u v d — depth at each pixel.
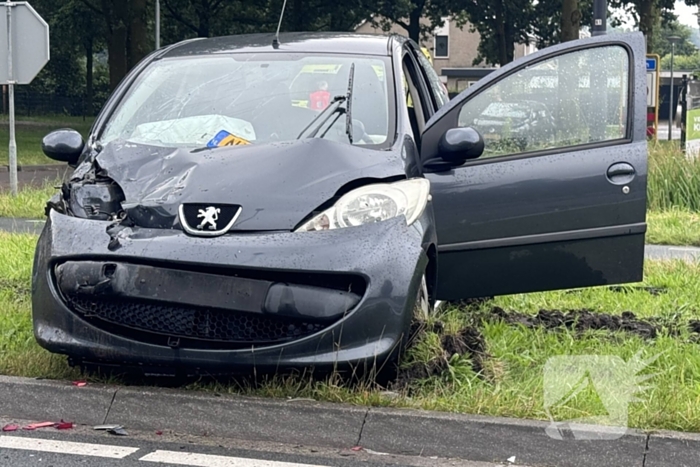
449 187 5.57
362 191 4.66
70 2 48.16
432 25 48.62
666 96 66.69
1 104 59.09
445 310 6.15
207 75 5.82
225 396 4.45
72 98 60.19
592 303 6.94
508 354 5.28
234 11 44.12
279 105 5.50
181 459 4.09
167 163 4.90
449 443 4.21
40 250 4.79
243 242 4.46
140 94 5.76
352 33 6.45
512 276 5.66
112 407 4.49
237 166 4.76
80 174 5.05
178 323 4.50
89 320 4.60
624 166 5.61
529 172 5.62
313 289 4.45
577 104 5.70
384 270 4.49
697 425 4.20
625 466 4.07
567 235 5.62
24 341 5.41
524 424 4.18
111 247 4.54
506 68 5.70
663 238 11.77
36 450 4.17
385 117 5.39
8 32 13.94
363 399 4.43
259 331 4.50
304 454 4.19
